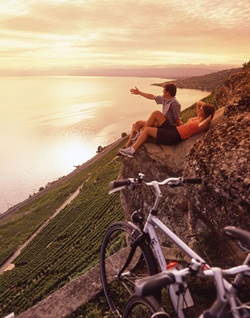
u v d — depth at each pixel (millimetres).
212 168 4691
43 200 117625
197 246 4926
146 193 7543
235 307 1985
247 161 4430
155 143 7688
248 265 2094
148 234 3391
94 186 101500
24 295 51000
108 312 4891
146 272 4820
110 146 176375
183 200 6859
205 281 4480
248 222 4180
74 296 5371
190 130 7453
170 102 7473
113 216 66500
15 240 86125
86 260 51156
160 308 2805
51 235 76562
